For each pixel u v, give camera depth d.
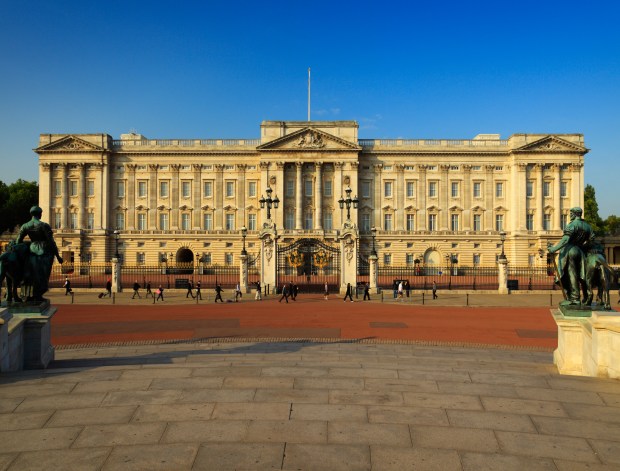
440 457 8.20
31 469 7.67
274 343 22.88
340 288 47.25
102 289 50.00
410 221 82.75
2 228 102.44
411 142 83.25
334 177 81.06
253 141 83.25
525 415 10.07
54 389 11.52
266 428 9.27
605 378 12.97
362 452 8.34
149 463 7.86
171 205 82.31
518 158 80.06
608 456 8.30
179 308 37.69
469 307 39.09
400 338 25.61
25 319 15.20
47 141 81.00
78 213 80.62
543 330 28.86
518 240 79.38
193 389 11.58
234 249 81.69
